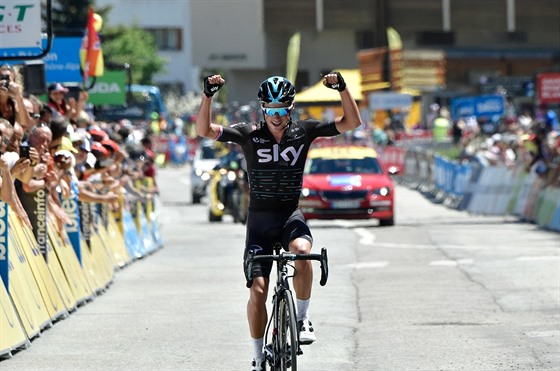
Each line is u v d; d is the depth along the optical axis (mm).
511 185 68938
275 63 155000
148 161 54031
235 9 153375
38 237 28141
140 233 46531
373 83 102625
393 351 24047
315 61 156750
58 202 30656
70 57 50312
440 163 85250
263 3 152250
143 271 40344
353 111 20469
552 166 58281
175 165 145250
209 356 23625
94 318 28891
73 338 25891
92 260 34156
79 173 36969
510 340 25094
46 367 22484
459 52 156000
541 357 23047
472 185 72875
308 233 20266
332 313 29266
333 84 20375
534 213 61281
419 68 103875
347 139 102375
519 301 30938
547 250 44656
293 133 20328
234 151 65812
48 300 27734
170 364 22812
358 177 60219
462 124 102375
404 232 55594
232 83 157625
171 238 55688
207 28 153875
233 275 38312
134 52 161250
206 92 20078
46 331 26906
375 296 32438
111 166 39062
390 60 101500
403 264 40750
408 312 29344
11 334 23875
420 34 156625
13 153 27062
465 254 43844
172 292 33969
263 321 20203
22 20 31891
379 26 102688
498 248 46031
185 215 75625
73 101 38938
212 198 66938
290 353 18906
